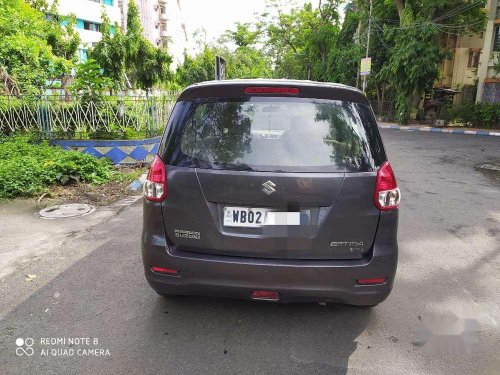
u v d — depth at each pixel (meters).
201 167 2.66
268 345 2.74
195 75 35.62
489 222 5.60
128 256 4.13
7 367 2.48
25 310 3.11
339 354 2.67
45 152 7.64
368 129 2.74
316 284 2.61
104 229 4.93
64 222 5.17
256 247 2.62
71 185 6.89
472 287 3.68
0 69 10.94
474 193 7.36
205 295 2.78
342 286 2.63
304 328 2.95
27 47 12.38
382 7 26.52
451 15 22.22
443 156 12.05
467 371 2.54
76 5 37.56
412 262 4.20
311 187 2.56
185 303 3.24
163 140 2.82
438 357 2.67
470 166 10.39
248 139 2.68
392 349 2.74
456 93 26.70
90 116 8.58
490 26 23.34
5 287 3.46
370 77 27.11
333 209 2.58
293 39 44.22
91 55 20.44
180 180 2.67
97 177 7.22
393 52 23.64
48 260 4.01
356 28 31.19
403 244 4.71
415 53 21.86
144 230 2.82
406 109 23.89
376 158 2.69
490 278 3.87
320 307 3.23
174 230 2.71
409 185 7.94
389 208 2.66
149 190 2.77
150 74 22.95
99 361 2.55
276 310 3.17
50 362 2.53
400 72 22.89
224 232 2.64
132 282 3.58
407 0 23.67
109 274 3.73
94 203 6.05
